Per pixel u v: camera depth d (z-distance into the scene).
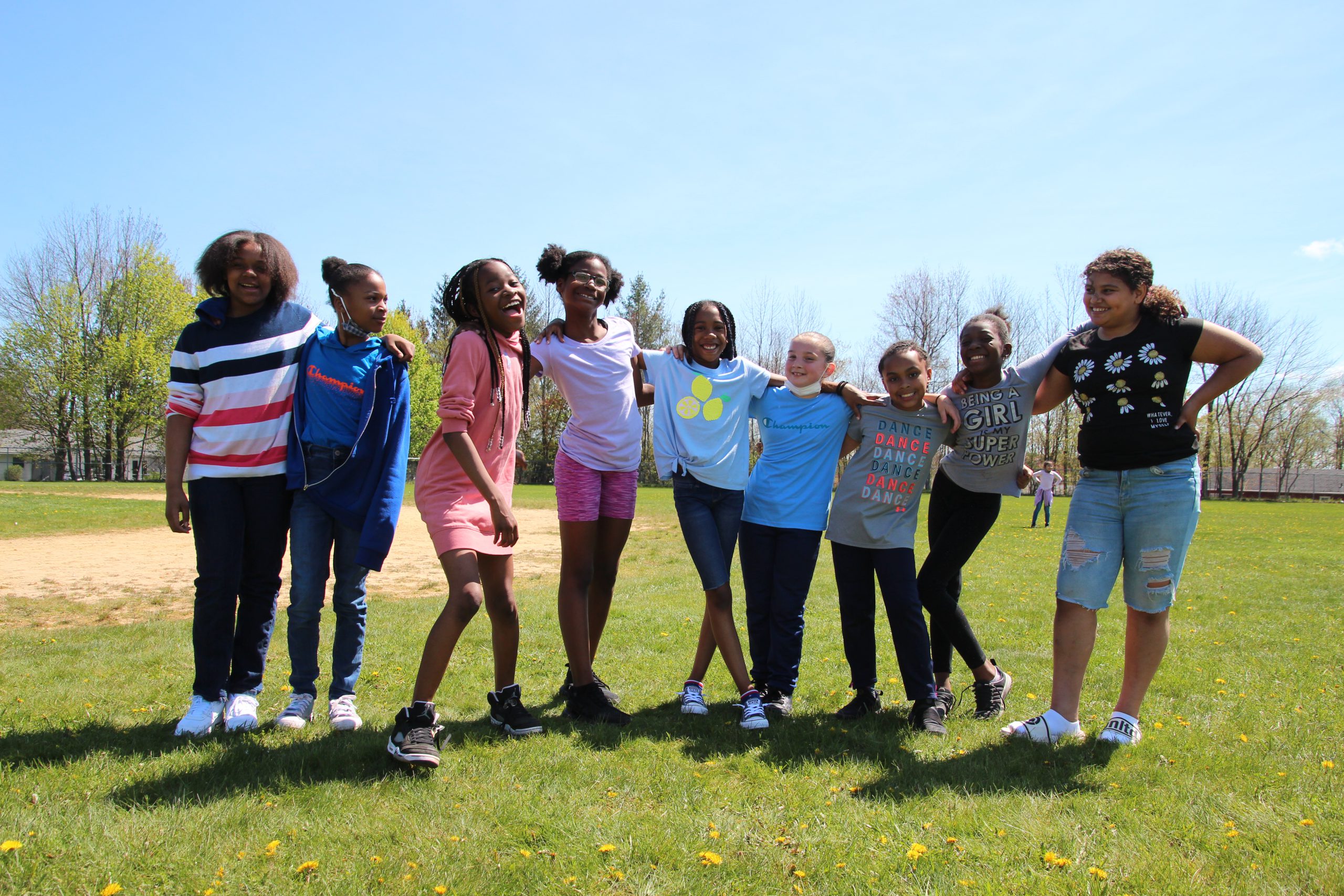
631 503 3.83
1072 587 3.46
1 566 10.30
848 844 2.32
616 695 4.02
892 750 3.24
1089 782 2.89
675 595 7.88
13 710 3.58
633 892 2.03
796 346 3.87
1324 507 37.06
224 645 3.33
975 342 3.58
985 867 2.20
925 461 3.75
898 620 3.70
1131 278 3.25
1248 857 2.29
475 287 3.21
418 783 2.70
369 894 1.97
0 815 2.33
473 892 2.00
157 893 1.95
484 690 4.21
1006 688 4.03
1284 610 7.17
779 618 3.83
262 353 3.36
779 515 3.84
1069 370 3.53
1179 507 3.31
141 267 40.12
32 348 39.06
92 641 5.48
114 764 2.80
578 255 3.66
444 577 9.98
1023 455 3.71
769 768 2.98
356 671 3.49
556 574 10.38
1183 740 3.37
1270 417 56.78
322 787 2.63
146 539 13.73
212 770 2.76
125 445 42.00
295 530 3.42
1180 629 6.15
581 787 2.75
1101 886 2.09
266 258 3.35
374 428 3.43
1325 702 4.07
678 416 3.82
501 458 3.31
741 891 2.06
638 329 60.34
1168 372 3.26
